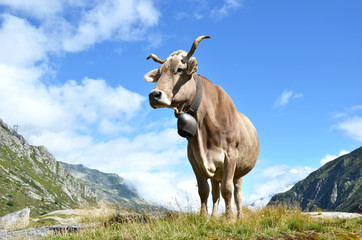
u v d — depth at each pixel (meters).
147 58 6.91
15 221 17.03
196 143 6.45
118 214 8.83
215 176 6.84
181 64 6.25
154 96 5.95
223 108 6.65
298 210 7.66
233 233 5.46
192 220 6.49
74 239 6.39
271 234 5.38
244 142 7.02
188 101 6.38
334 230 5.86
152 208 7.85
